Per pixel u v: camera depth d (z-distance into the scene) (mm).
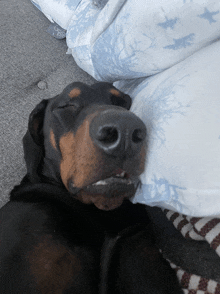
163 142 194
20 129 387
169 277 235
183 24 218
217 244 194
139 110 248
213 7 202
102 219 288
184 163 176
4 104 395
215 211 172
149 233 285
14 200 292
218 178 163
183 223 250
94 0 384
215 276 210
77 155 218
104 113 194
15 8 500
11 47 444
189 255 239
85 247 260
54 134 277
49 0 453
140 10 235
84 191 229
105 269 243
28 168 306
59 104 275
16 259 226
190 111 182
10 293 210
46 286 219
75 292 224
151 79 271
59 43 489
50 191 291
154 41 241
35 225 254
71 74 459
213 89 179
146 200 210
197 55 217
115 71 317
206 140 169
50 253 235
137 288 229
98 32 301
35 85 430
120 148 184
